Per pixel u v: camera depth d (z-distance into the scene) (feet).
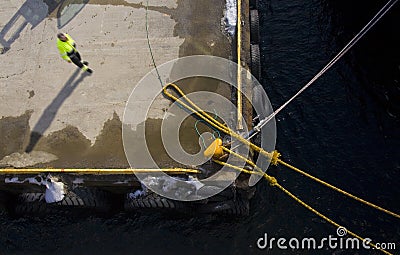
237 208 34.53
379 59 41.52
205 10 37.93
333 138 39.27
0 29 38.65
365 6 43.11
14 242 36.88
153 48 36.70
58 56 37.09
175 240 36.17
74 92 35.35
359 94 40.91
